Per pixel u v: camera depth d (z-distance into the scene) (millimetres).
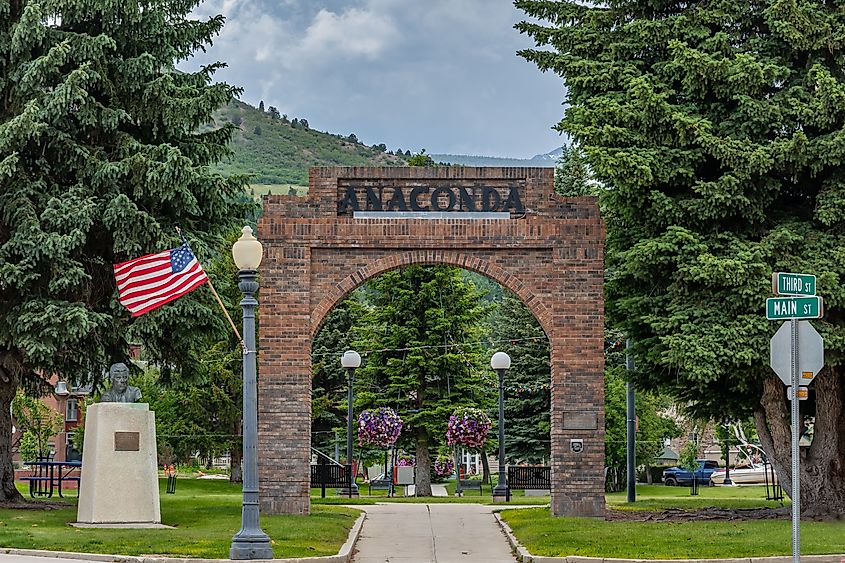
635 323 26297
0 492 26797
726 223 24781
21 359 26516
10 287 25203
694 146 24547
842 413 25859
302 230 25438
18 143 24438
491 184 25531
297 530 21828
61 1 25312
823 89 23438
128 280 20734
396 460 57844
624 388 47344
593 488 24844
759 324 23094
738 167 23812
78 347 26234
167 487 41094
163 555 18234
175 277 20734
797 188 25609
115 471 22656
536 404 49625
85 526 22156
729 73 24078
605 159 23766
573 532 21594
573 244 25281
